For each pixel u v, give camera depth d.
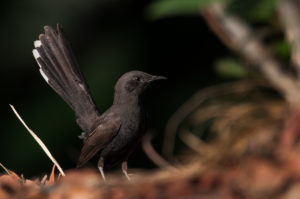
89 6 16.47
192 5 8.58
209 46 16.28
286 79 9.89
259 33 10.32
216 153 8.70
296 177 5.82
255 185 5.98
